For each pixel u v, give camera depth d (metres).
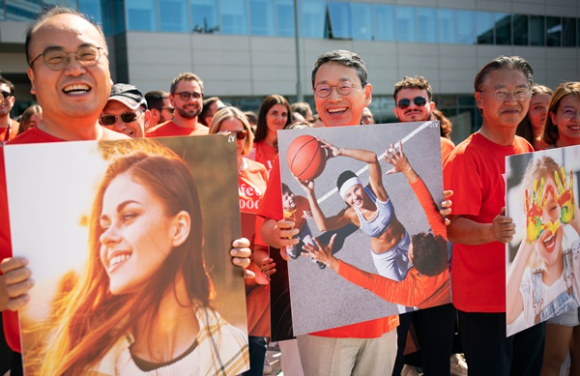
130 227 1.58
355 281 2.07
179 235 1.65
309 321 2.00
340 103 2.26
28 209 1.45
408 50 24.28
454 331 3.46
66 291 1.50
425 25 24.61
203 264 1.68
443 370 3.24
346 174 2.05
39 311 1.46
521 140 2.65
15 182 1.43
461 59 25.50
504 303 2.41
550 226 2.38
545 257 2.37
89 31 1.63
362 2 23.19
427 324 3.23
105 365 1.55
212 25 20.94
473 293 2.46
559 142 3.17
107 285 1.55
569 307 2.50
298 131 1.99
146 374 1.60
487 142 2.49
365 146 2.08
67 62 1.58
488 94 2.43
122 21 19.64
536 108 3.93
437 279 2.20
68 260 1.50
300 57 22.42
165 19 20.14
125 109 2.73
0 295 1.50
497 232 2.20
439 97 25.23
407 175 2.14
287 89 22.41
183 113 4.83
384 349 2.31
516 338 2.68
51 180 1.47
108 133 1.83
